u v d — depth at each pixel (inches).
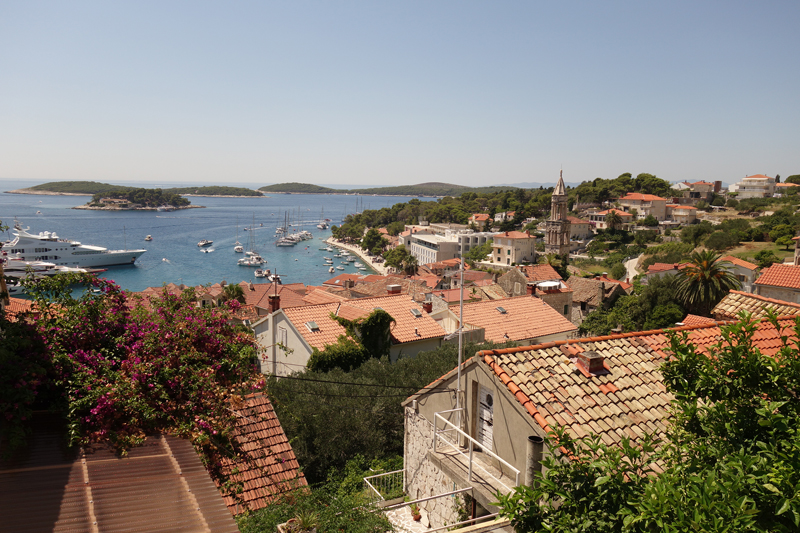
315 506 555.5
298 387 1050.1
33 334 447.2
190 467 382.0
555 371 577.0
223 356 532.7
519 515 330.6
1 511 293.7
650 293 2807.6
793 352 351.3
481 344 1327.5
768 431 315.9
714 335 693.9
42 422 413.4
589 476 328.5
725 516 253.3
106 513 303.7
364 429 959.6
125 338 490.6
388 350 1328.7
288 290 2891.2
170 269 7106.3
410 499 737.6
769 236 5152.6
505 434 549.6
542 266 3393.2
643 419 533.6
